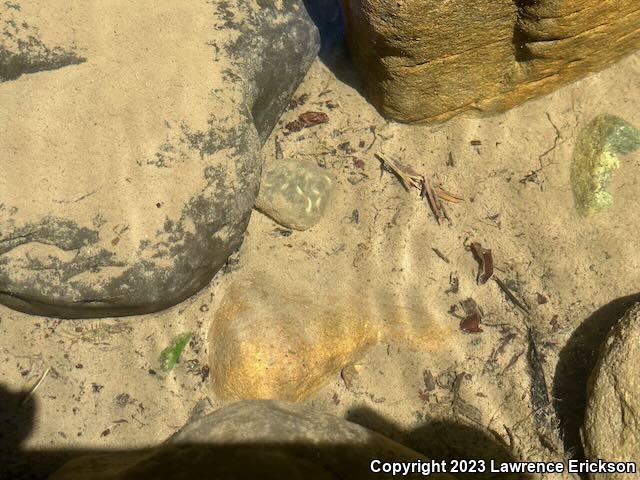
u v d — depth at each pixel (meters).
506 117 0.75
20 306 0.66
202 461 0.48
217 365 0.67
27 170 0.62
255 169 0.68
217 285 0.71
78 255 0.62
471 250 0.72
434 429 0.66
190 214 0.64
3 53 0.63
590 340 0.68
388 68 0.67
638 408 0.55
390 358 0.69
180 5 0.68
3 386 0.66
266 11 0.71
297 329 0.66
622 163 0.72
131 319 0.69
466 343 0.69
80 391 0.67
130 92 0.65
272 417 0.51
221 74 0.67
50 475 0.59
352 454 0.50
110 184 0.63
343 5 0.71
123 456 0.59
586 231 0.71
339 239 0.73
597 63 0.73
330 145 0.77
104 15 0.66
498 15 0.62
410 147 0.76
